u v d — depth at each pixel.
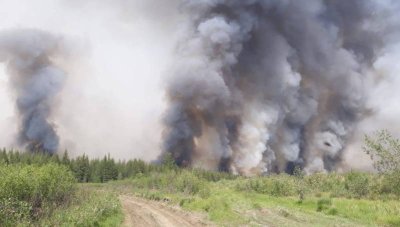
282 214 27.58
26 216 26.08
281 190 48.66
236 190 53.69
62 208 32.41
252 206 32.31
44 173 33.66
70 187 38.59
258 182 52.84
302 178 51.56
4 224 24.25
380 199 35.12
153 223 27.52
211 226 24.42
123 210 37.59
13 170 30.98
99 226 25.36
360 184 39.72
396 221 23.91
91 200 37.00
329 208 30.97
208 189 58.84
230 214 27.59
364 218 26.17
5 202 24.92
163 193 67.25
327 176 50.31
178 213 34.22
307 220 24.98
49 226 25.77
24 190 29.95
